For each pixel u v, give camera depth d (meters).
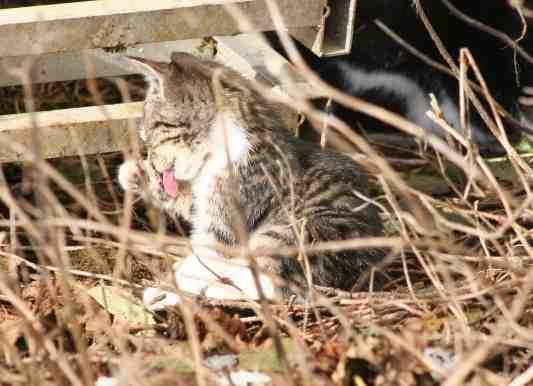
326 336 7.82
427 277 9.28
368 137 12.77
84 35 9.80
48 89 13.27
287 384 6.96
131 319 8.52
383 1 12.60
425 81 12.74
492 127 8.90
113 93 13.20
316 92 10.37
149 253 9.67
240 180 9.35
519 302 6.80
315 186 9.35
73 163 11.90
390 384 7.09
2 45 9.66
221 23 10.03
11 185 11.09
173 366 7.60
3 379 7.26
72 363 7.59
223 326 8.22
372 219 9.39
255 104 9.69
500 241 9.55
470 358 6.41
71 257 9.68
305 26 10.34
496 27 12.39
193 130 9.68
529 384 7.15
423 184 11.48
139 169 9.30
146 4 9.91
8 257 9.38
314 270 8.87
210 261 9.16
